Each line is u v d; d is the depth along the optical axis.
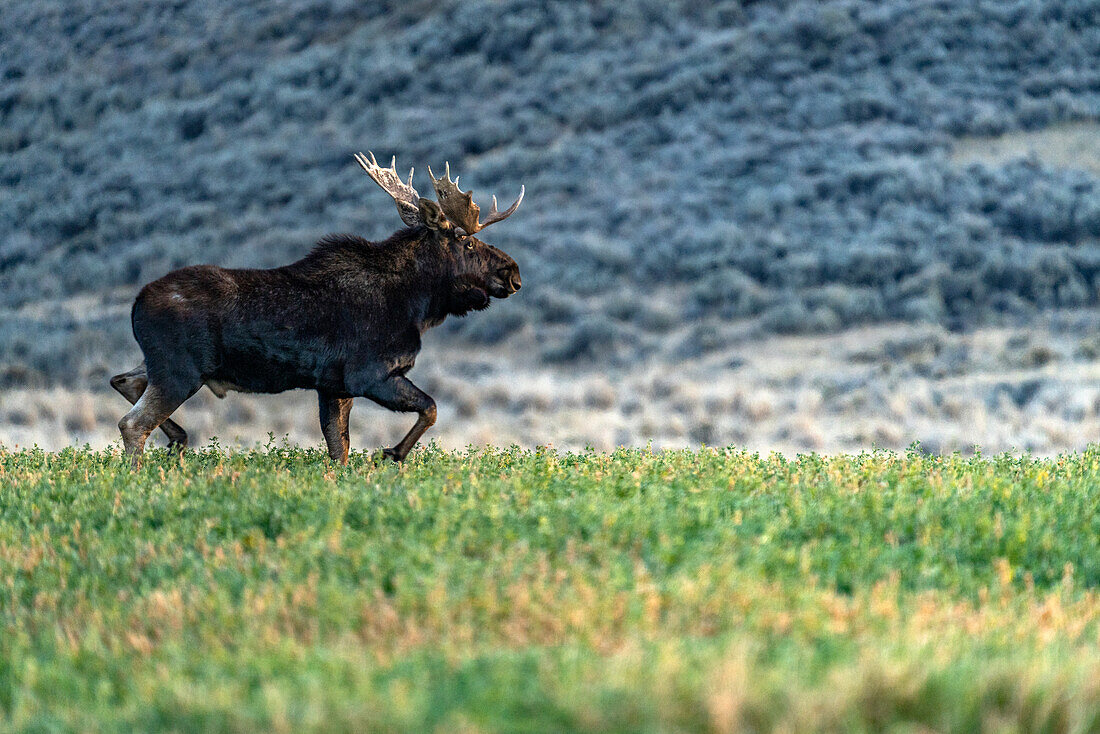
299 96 164.25
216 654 20.22
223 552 27.62
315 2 182.38
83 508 33.00
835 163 137.62
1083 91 149.25
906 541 28.77
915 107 146.50
